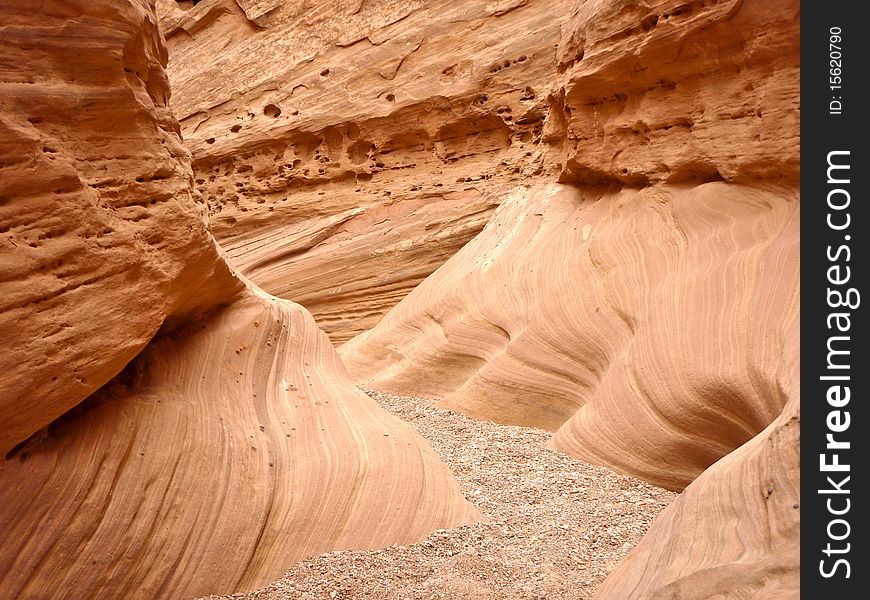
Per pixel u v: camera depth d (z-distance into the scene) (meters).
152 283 3.77
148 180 3.84
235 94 13.12
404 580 3.72
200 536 3.58
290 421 4.39
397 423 4.84
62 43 3.33
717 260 5.68
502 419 6.66
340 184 11.70
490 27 10.52
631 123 7.10
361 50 11.70
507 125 10.16
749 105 5.86
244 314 4.79
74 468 3.38
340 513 4.00
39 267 3.17
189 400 4.04
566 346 6.55
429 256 10.09
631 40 6.81
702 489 3.40
